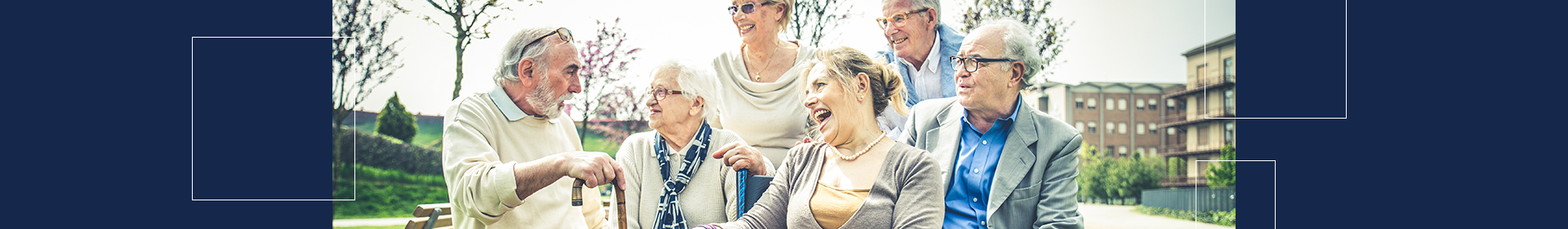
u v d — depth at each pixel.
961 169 5.31
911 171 4.66
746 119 5.36
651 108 5.29
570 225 5.46
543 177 5.29
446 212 5.52
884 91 5.12
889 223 4.63
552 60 5.47
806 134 5.28
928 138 5.32
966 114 5.34
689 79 5.28
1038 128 5.36
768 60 5.41
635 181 5.28
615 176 5.28
